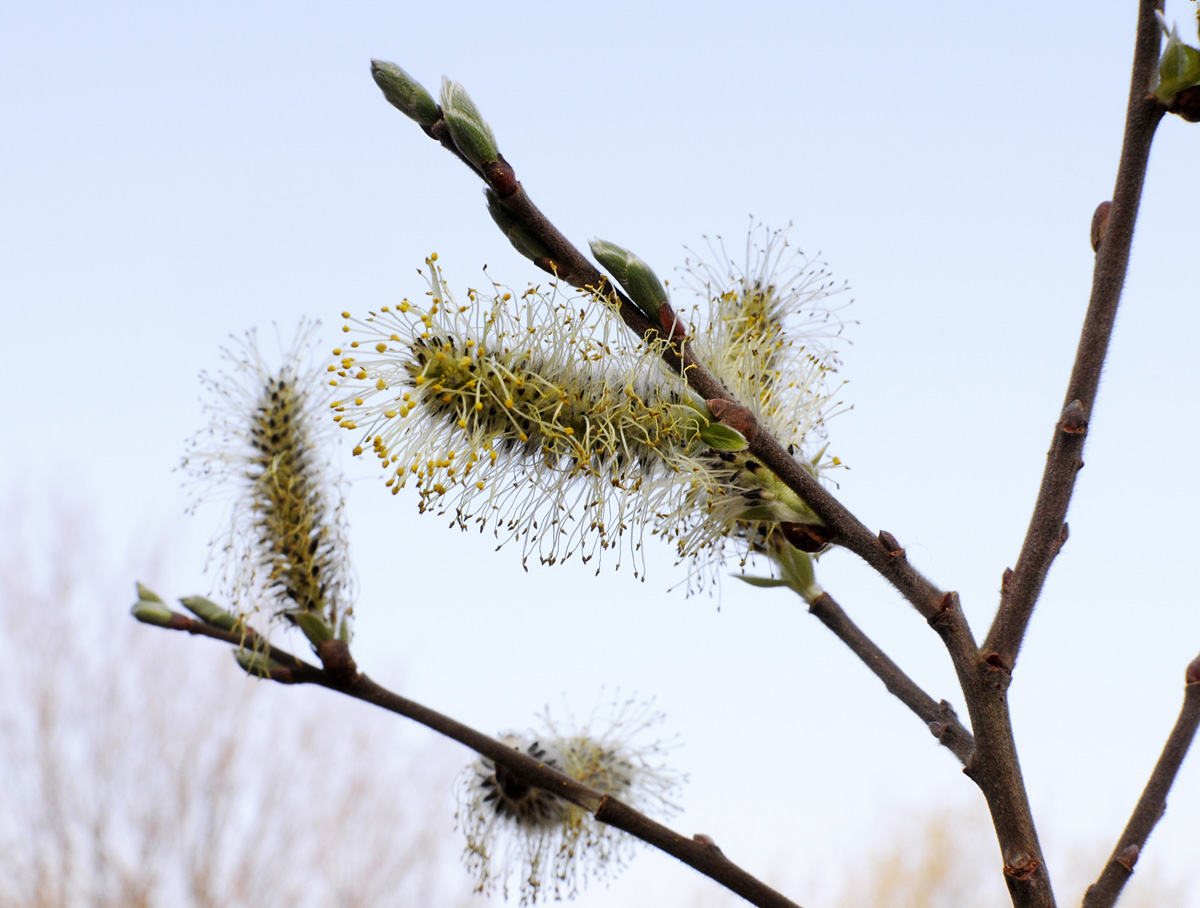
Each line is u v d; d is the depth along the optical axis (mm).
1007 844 378
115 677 1690
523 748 465
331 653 430
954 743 398
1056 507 385
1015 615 383
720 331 421
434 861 1771
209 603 441
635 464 402
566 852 461
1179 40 381
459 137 386
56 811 1616
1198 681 396
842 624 420
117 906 1605
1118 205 390
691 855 406
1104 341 389
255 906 1663
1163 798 393
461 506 402
